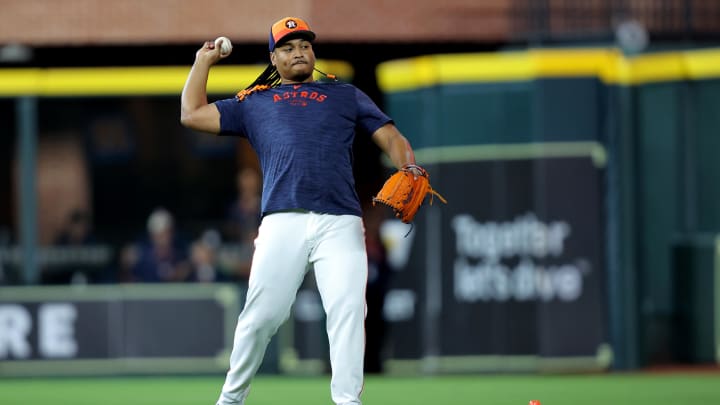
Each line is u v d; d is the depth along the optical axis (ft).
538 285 159.02
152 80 175.32
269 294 73.61
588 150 158.92
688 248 176.14
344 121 75.05
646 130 178.70
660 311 179.63
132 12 159.12
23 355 165.78
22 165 176.65
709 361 174.50
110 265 186.19
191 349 165.58
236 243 182.09
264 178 75.20
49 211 185.06
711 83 177.27
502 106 160.15
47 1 159.63
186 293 166.20
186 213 185.88
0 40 159.22
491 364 160.45
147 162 185.88
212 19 158.51
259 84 77.82
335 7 157.17
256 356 74.79
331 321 73.36
